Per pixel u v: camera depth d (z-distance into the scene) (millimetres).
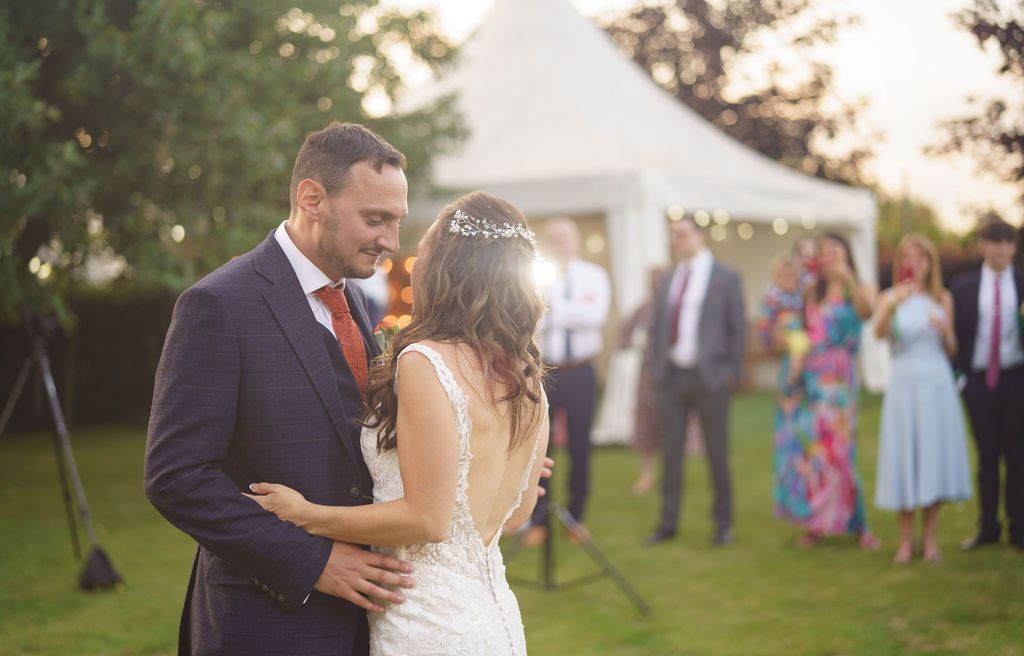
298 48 8750
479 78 10648
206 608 1956
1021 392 5094
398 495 1902
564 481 7770
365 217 1907
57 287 7156
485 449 1846
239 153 6914
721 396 5582
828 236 5449
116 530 6051
